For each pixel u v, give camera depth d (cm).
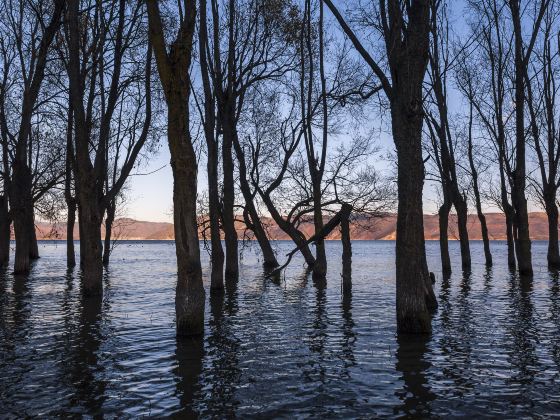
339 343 1099
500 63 2805
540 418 641
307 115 2558
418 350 1017
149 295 2103
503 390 759
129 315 1528
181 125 1065
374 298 1939
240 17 2398
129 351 1030
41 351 1033
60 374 858
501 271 3319
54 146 3369
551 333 1188
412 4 1109
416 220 1155
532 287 2264
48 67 2466
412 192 1140
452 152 2991
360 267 4178
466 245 3359
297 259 5538
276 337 1175
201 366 910
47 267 3928
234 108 2508
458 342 1089
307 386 788
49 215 4222
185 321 1155
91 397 736
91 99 1931
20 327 1311
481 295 1978
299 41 2494
